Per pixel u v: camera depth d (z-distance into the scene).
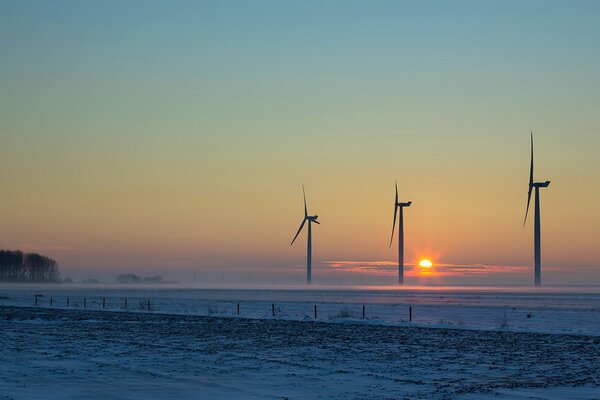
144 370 35.22
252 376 33.31
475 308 124.38
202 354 42.97
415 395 27.94
